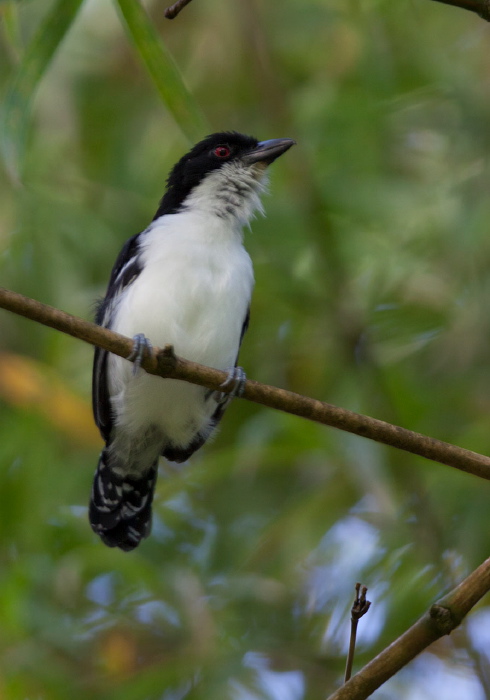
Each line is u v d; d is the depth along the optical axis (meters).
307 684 11.08
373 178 12.16
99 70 12.65
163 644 11.19
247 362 12.95
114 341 6.96
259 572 12.10
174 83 8.43
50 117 12.29
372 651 11.09
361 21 12.47
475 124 12.17
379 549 11.59
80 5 8.09
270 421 11.79
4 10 8.70
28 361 11.88
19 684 10.34
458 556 11.02
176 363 7.17
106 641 11.05
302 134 12.32
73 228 12.03
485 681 9.75
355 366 11.90
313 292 12.16
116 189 12.50
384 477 11.11
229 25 12.88
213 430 10.46
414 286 12.31
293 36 12.91
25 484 12.17
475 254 12.01
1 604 10.79
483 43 12.75
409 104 12.27
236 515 13.11
